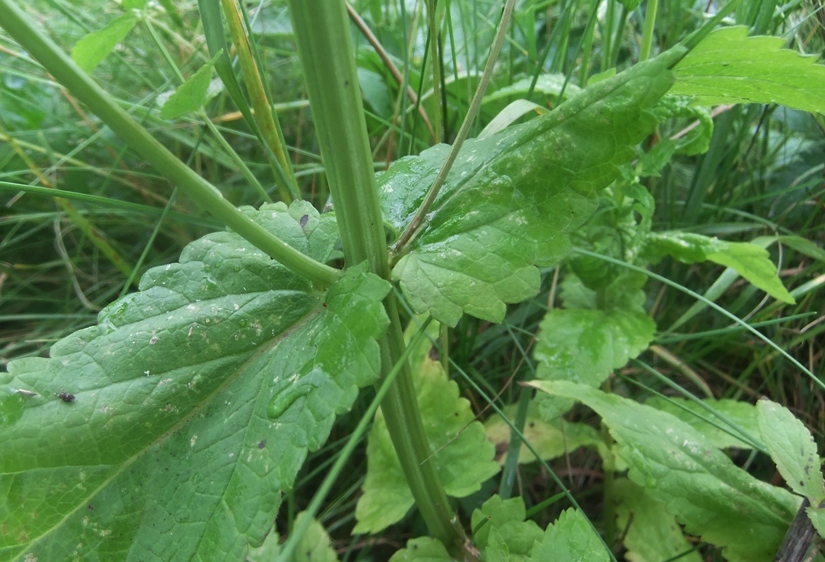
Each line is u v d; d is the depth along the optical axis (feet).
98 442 0.37
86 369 0.39
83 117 0.91
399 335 0.43
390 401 0.45
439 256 0.40
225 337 0.40
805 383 0.75
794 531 0.46
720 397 0.81
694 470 0.51
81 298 0.85
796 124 0.86
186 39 0.93
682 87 0.44
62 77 0.26
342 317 0.35
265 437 0.34
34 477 0.36
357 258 0.40
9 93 0.90
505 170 0.41
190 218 0.69
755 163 0.87
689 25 0.82
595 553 0.41
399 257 0.41
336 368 0.33
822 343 0.76
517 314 0.83
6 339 0.83
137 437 0.38
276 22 1.00
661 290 0.83
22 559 0.35
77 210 0.91
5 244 0.88
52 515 0.36
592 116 0.38
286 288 0.41
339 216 0.39
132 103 0.88
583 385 0.57
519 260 0.39
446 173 0.40
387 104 0.97
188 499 0.35
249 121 0.57
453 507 0.69
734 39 0.37
